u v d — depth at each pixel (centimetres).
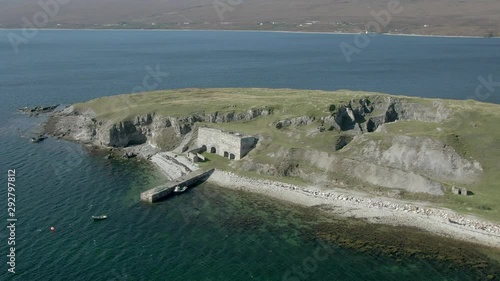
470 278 7231
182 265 7619
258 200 10112
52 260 7606
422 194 9694
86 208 9550
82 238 8331
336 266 7619
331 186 10531
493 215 8800
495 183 9969
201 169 11694
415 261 7712
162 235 8562
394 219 9081
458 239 8306
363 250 8056
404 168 10875
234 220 9194
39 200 9812
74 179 11125
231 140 12250
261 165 11444
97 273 7312
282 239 8456
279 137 12300
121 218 9175
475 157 10662
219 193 10512
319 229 8800
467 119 12181
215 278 7300
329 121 12762
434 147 10862
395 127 12450
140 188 10719
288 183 10731
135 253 7925
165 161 12381
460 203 9281
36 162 12175
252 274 7412
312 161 11250
